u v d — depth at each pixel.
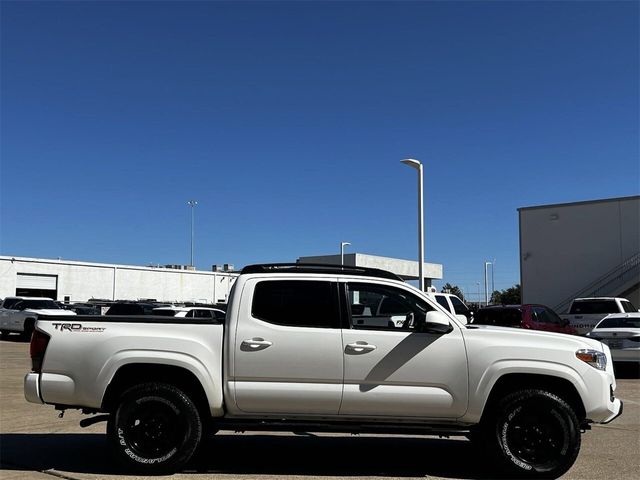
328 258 54.19
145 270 55.41
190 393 6.59
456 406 6.37
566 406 6.34
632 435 8.88
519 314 16.62
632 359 15.68
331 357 6.35
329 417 6.43
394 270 57.03
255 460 7.17
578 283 35.91
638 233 34.16
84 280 50.81
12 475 6.43
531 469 6.32
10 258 46.09
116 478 6.29
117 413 6.38
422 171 23.67
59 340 6.50
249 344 6.36
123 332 6.49
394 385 6.37
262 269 6.87
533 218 38.03
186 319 6.63
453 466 7.00
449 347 6.41
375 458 7.36
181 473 6.51
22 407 10.78
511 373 6.44
